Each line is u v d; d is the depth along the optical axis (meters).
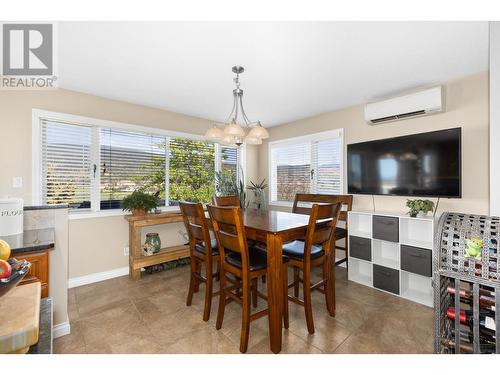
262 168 4.66
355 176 3.13
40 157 2.55
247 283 1.59
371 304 2.26
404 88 2.66
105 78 2.40
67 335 1.79
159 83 2.53
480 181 2.28
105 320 1.99
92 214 2.84
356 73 2.31
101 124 2.89
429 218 2.35
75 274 2.72
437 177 2.44
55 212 1.80
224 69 2.23
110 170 3.03
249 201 4.53
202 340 1.73
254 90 2.73
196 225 2.05
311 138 3.78
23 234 1.65
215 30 1.66
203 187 3.94
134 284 2.75
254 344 1.68
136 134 3.24
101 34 1.69
